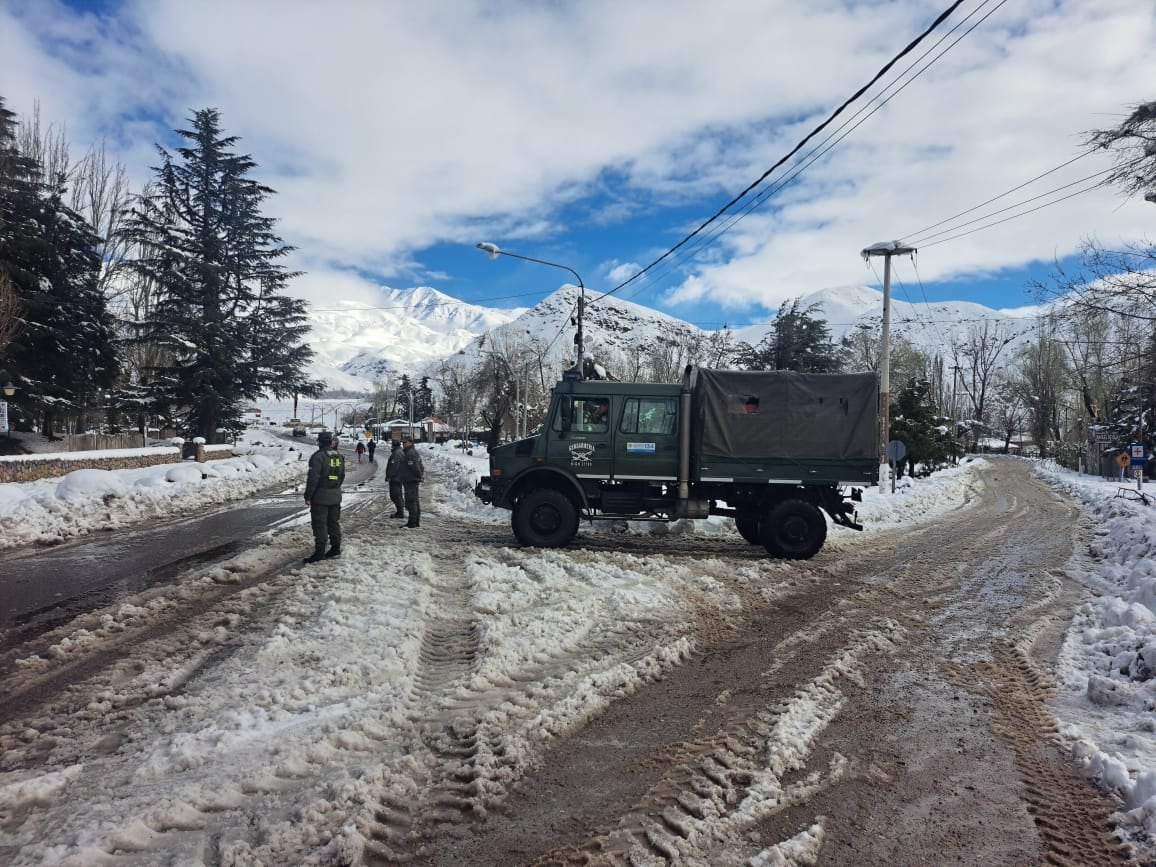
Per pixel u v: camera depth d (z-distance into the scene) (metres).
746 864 3.17
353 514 16.88
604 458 11.89
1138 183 13.76
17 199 31.92
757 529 12.84
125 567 9.98
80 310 33.56
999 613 8.13
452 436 93.56
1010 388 77.06
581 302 23.94
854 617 7.80
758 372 11.72
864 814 3.65
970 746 4.52
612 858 3.20
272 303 50.97
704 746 4.39
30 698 5.04
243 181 47.88
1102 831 3.52
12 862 2.92
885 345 24.17
